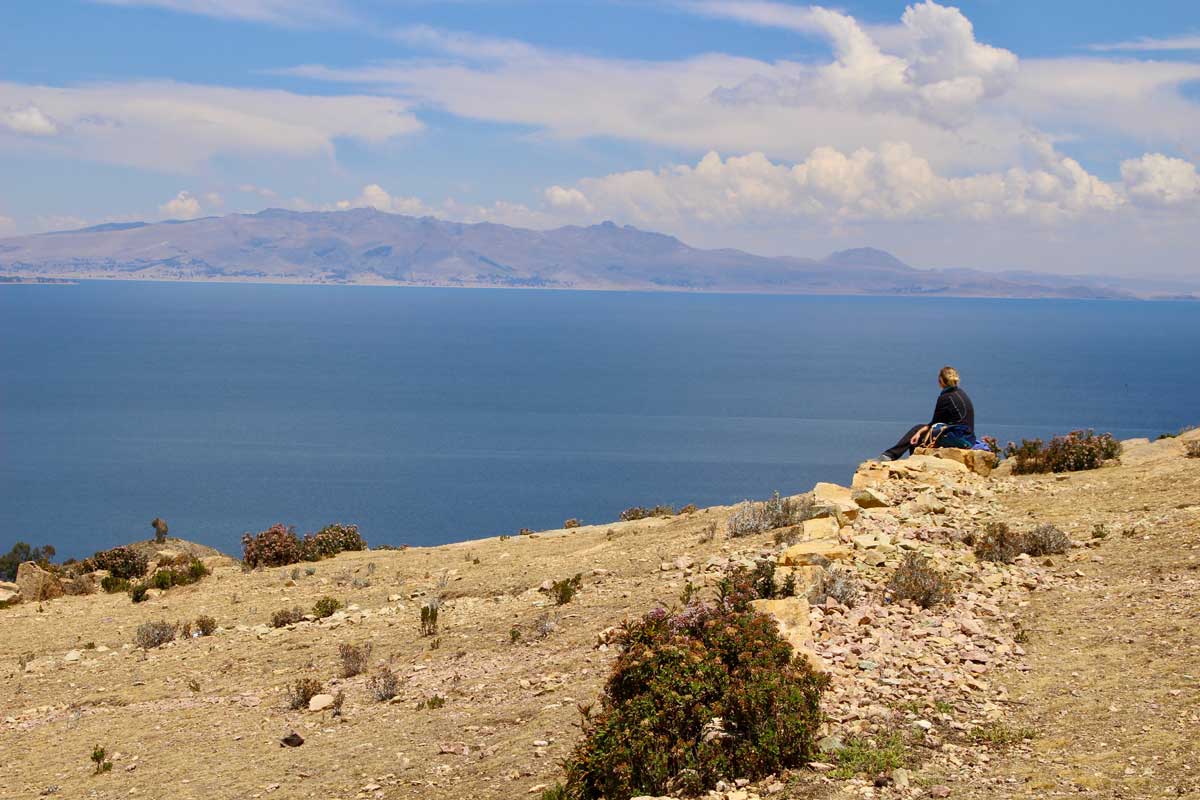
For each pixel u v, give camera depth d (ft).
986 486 70.18
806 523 60.23
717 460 566.77
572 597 63.10
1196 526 51.78
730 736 29.45
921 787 26.86
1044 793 25.81
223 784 39.11
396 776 36.37
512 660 51.24
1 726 54.39
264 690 55.01
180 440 654.53
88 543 376.68
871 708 32.45
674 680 30.19
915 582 45.32
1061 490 66.85
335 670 56.95
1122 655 35.99
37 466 549.95
